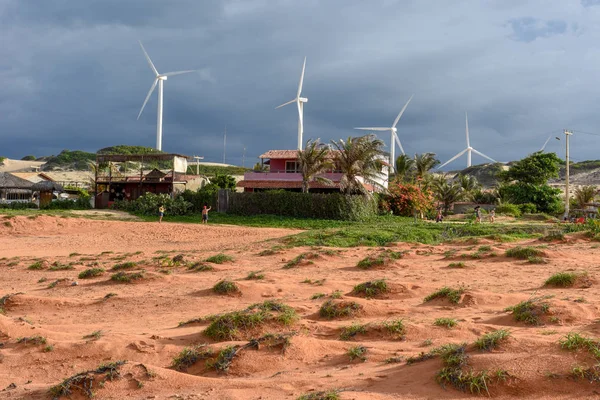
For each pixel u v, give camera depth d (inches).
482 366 196.5
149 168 3201.3
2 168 4940.9
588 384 180.5
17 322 320.5
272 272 580.1
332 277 542.3
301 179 2151.8
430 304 370.6
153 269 642.2
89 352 271.3
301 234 1038.4
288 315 311.0
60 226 1440.7
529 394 180.5
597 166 5108.3
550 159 2999.5
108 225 1491.1
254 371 235.9
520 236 1005.8
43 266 695.1
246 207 1877.5
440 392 188.4
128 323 356.2
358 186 1845.5
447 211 2564.0
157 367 232.1
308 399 180.9
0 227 1362.0
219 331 289.7
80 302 425.7
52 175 4247.0
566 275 427.2
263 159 2409.0
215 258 675.4
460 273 540.4
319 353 254.1
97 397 211.6
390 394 187.9
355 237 983.6
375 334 282.0
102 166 2327.8
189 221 1758.1
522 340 222.4
